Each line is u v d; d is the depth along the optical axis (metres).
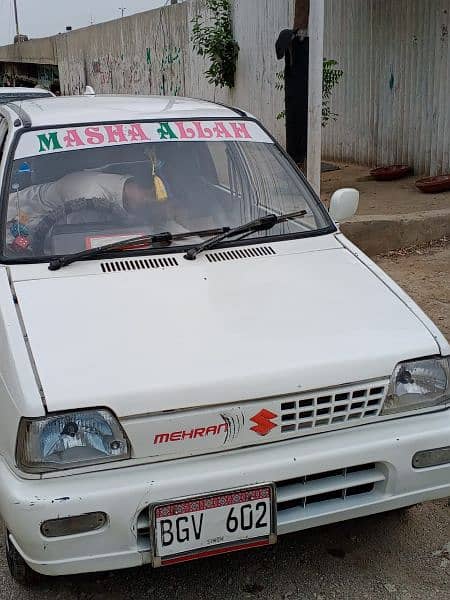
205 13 13.62
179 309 2.68
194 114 3.72
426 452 2.48
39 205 3.22
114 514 2.20
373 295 2.88
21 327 2.55
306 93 7.51
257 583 2.70
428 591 2.63
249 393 2.30
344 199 3.66
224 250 3.18
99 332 2.53
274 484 2.30
